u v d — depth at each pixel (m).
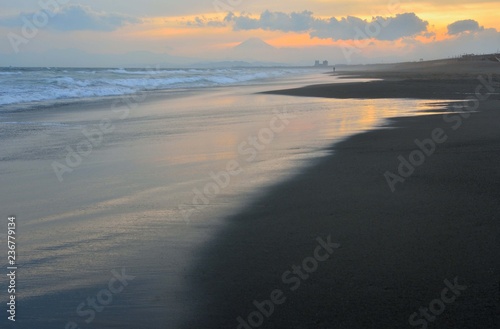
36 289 4.01
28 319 3.54
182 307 3.63
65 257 4.66
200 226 5.44
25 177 8.09
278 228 5.26
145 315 3.54
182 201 6.47
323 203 6.09
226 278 4.08
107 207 6.32
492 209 5.63
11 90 25.30
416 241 4.72
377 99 20.28
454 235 4.85
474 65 65.31
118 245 4.94
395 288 3.79
